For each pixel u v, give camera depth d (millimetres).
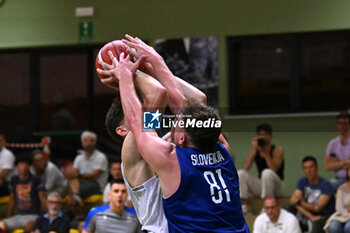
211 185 4715
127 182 5113
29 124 15625
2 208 13273
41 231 11258
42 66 15602
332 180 11242
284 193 11641
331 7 13461
